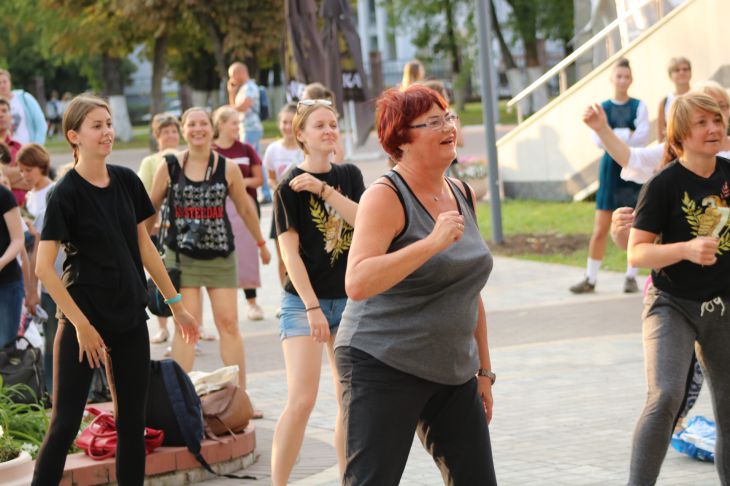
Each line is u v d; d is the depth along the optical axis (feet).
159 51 284.41
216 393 44.09
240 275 76.18
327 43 167.53
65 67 458.09
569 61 119.24
